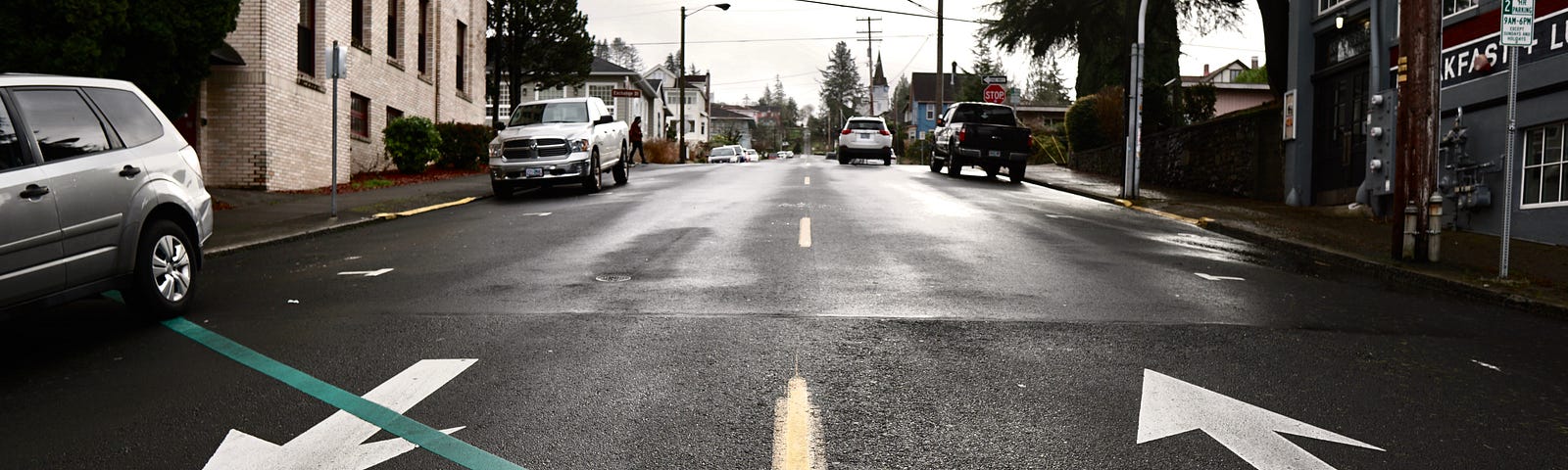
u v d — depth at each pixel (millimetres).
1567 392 5754
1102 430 4875
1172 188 23672
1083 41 27844
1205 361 6258
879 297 8312
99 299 8273
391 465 4344
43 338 6836
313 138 20891
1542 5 12117
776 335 6832
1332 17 16938
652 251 11086
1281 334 7133
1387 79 15234
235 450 4535
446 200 17984
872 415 5070
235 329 7090
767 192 19766
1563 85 11695
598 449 4551
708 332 6910
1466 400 5508
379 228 13922
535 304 7961
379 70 24922
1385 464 4453
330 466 4332
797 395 5402
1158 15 27594
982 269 9891
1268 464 4426
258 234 12586
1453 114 14000
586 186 20031
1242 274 10141
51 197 6352
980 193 20312
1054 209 17234
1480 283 9234
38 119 6512
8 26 12273
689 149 72875
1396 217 10828
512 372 5848
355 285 8992
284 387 5578
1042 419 5031
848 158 38375
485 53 34656
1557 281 9367
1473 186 13383
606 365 6000
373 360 6145
